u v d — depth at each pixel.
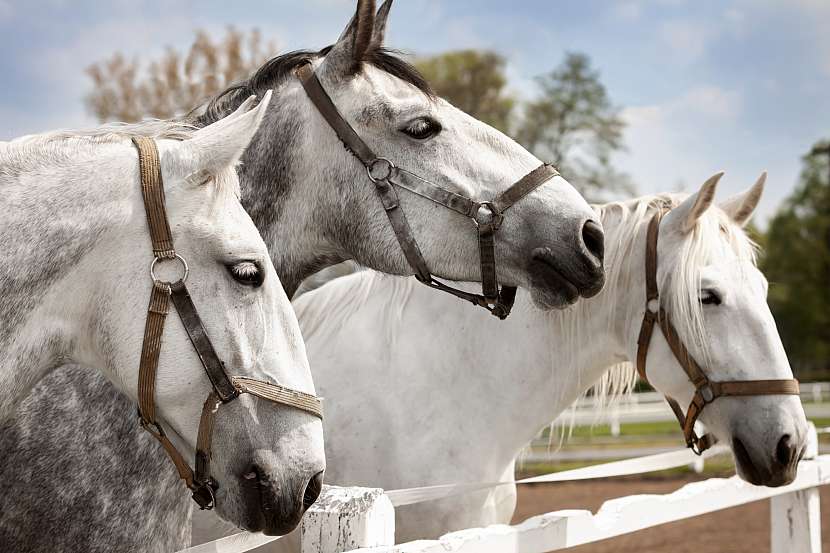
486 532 1.73
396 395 2.58
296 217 2.36
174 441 1.68
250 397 1.60
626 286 2.73
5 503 1.96
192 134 1.89
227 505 1.60
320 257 2.43
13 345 1.55
